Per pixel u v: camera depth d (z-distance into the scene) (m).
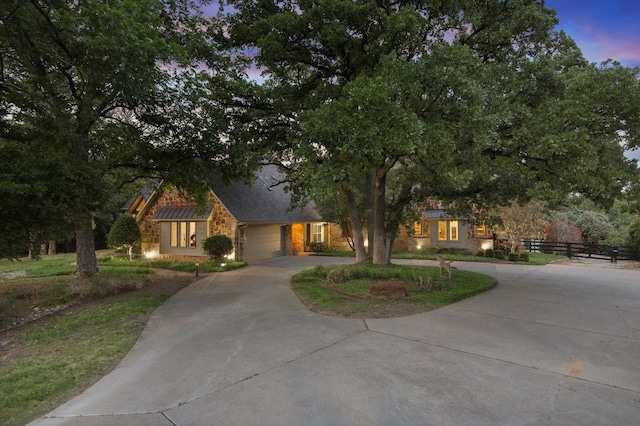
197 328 6.45
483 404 3.58
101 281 9.80
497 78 8.27
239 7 11.66
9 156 7.03
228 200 17.11
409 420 3.30
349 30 9.86
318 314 7.23
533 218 18.16
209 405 3.63
